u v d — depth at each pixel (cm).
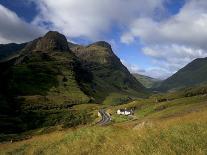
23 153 2598
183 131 1867
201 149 1430
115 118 18350
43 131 16738
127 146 1734
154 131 2055
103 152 1836
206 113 2886
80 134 2648
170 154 1445
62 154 2102
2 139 10875
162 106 16500
